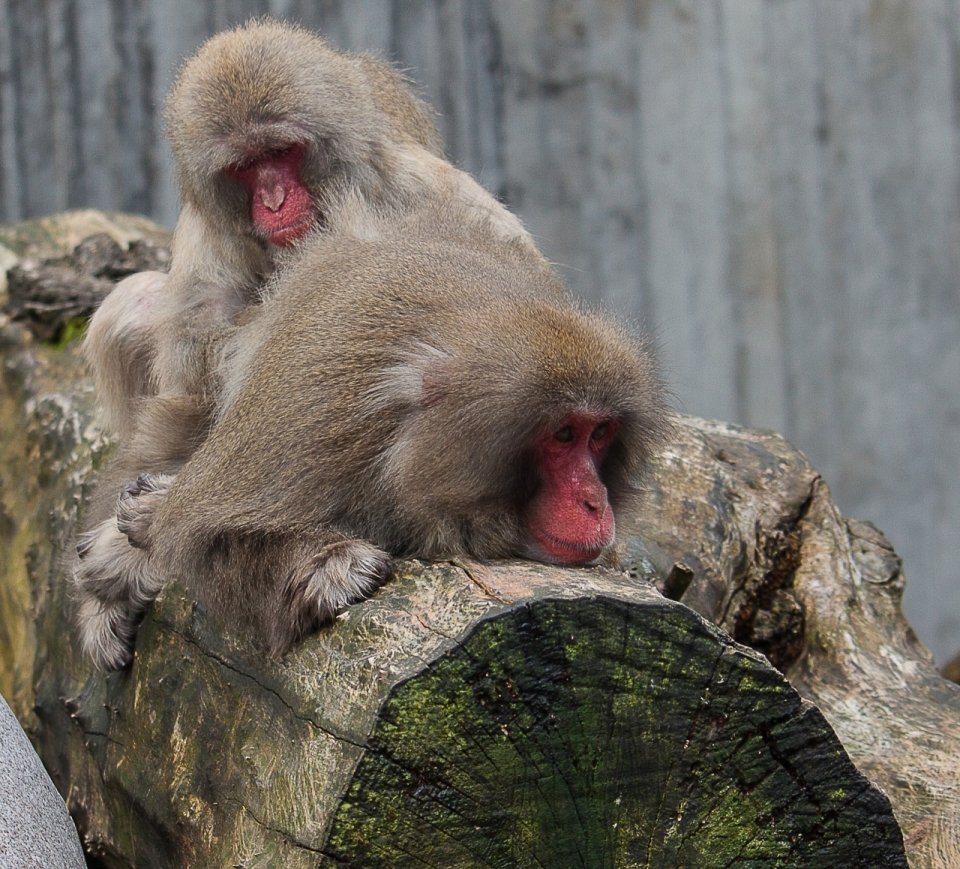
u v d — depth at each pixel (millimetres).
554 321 6992
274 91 10055
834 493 20703
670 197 20547
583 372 6785
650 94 20453
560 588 6176
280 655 6758
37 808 7094
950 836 7902
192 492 7363
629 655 6113
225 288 10250
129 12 20375
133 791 7840
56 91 20562
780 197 20422
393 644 6137
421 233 8492
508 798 6020
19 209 20797
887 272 20500
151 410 9070
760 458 11023
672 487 10227
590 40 20438
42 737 10172
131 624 8477
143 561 8344
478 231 8898
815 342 20578
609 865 6215
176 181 10805
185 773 7293
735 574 10000
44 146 20688
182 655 7688
